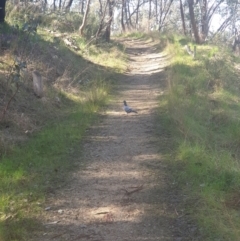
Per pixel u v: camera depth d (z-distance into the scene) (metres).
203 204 6.24
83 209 6.30
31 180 7.14
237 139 9.70
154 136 9.50
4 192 6.66
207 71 16.34
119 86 15.59
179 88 13.33
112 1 26.50
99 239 5.47
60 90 12.39
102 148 8.80
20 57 12.48
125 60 21.91
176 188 6.89
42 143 8.73
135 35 38.19
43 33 17.92
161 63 20.94
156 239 5.45
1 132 8.78
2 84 10.43
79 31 22.64
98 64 18.50
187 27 48.59
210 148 8.67
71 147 8.76
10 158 7.89
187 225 5.75
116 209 6.28
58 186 7.04
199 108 11.77
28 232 5.66
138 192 6.81
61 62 15.06
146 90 14.82
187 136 9.12
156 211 6.19
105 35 25.61
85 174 7.52
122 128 10.17
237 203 6.20
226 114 11.56
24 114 10.01
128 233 5.62
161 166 7.81
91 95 12.48
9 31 13.98
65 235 5.58
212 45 27.95
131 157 8.29
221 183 6.76
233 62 22.36
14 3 19.70
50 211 6.22
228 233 5.39
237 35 41.75
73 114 10.91
